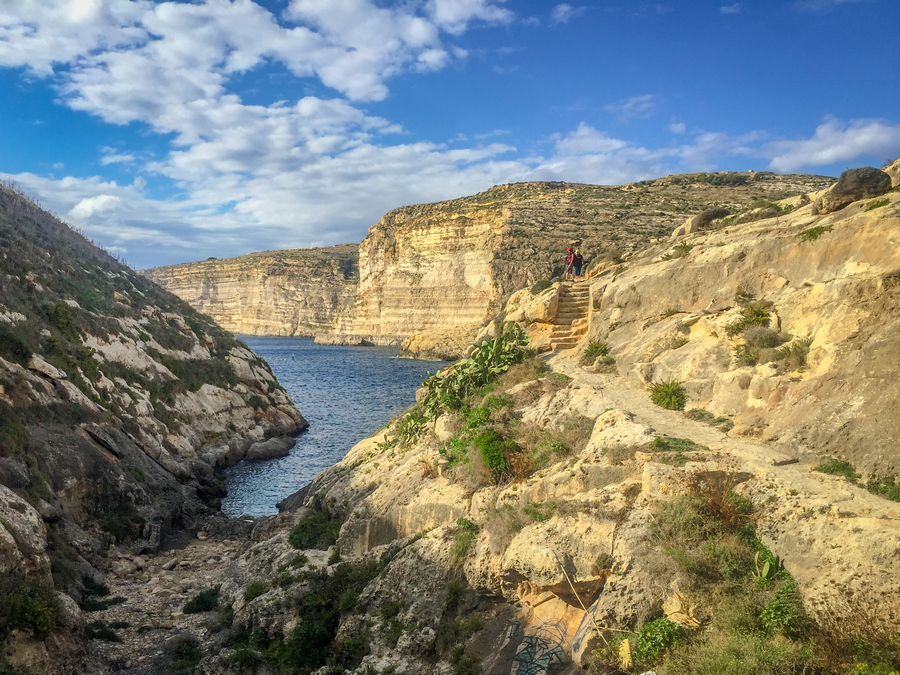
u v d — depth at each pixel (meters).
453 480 15.60
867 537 8.19
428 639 11.36
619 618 8.98
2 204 46.00
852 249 13.98
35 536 15.09
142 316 44.28
